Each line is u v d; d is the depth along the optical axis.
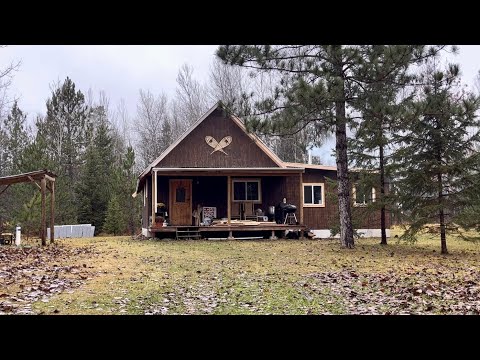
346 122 14.53
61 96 39.94
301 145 16.47
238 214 22.17
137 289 8.00
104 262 11.97
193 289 8.14
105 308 6.50
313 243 18.00
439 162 13.90
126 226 30.25
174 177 22.16
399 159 14.70
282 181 22.42
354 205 18.44
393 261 12.37
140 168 49.03
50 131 39.34
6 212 27.73
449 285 8.63
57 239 23.27
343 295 7.71
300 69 14.02
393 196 14.95
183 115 49.50
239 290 8.09
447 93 13.66
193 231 20.23
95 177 31.59
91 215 31.06
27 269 10.33
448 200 13.98
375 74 13.56
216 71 43.59
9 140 38.75
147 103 52.03
